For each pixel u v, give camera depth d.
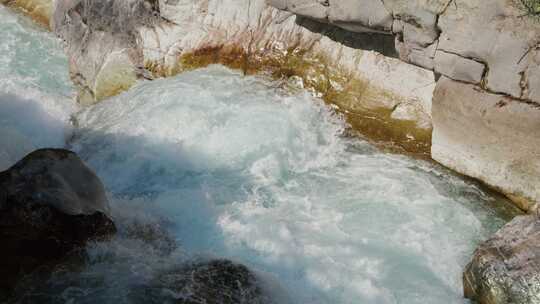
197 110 8.92
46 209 6.24
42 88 10.30
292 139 8.52
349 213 7.37
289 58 9.56
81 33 10.84
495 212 7.42
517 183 7.45
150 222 7.25
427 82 8.48
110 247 6.61
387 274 6.54
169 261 6.52
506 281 5.91
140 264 6.41
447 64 7.79
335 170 8.14
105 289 5.98
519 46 7.12
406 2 7.75
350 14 8.48
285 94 9.24
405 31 7.99
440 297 6.30
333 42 9.33
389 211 7.38
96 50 10.48
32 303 5.75
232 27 10.05
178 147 8.54
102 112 9.65
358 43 9.11
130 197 7.86
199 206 7.53
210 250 6.89
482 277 6.10
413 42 7.99
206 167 8.24
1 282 5.90
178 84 9.54
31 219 6.21
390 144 8.51
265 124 8.64
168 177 8.16
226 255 6.82
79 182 6.75
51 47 11.30
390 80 8.79
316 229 7.12
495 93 7.47
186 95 9.25
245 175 8.05
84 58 10.58
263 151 8.32
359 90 9.00
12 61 10.79
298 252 6.78
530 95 7.16
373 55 8.97
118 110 9.51
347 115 8.91
